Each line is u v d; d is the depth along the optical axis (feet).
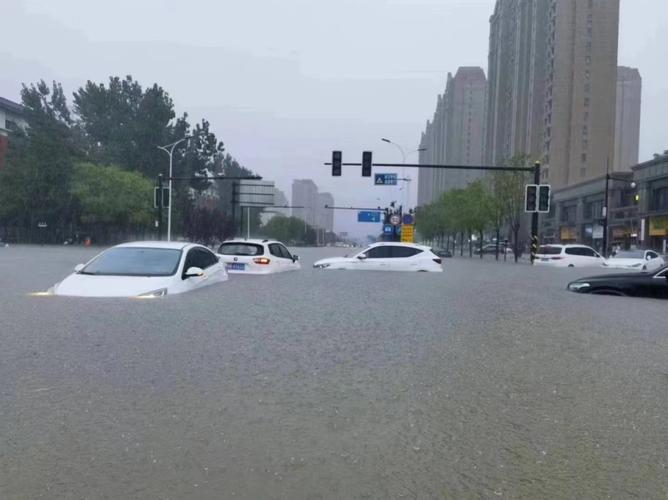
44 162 228.22
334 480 12.55
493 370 21.45
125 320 28.53
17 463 13.01
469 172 406.41
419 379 20.02
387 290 47.26
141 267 39.52
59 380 18.76
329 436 14.87
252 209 395.14
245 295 39.60
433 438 14.88
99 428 14.99
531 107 339.57
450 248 333.62
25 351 22.18
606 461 13.65
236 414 16.21
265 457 13.58
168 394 17.71
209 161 285.23
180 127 266.36
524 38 353.31
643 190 200.54
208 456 13.57
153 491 11.92
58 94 263.70
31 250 156.04
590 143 316.81
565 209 281.13
